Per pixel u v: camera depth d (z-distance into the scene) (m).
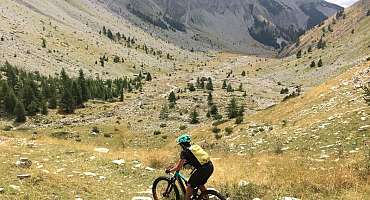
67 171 17.59
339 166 18.77
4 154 20.39
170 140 76.25
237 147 38.97
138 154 25.28
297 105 51.16
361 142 24.98
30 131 89.62
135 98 142.00
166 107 112.81
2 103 115.31
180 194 13.25
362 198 12.93
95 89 142.62
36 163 19.16
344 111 34.91
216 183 15.77
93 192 13.98
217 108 115.75
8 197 12.05
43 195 12.76
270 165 21.58
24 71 159.75
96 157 22.11
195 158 10.83
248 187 14.36
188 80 197.50
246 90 155.50
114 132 86.50
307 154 25.95
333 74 171.62
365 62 52.22
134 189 15.24
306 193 13.86
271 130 42.25
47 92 130.25
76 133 84.19
